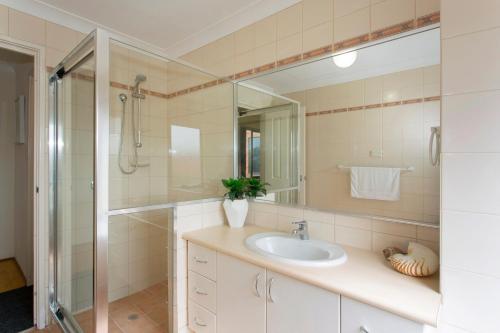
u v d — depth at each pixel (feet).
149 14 6.81
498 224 2.83
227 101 7.06
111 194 5.17
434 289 3.32
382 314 3.09
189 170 6.76
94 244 4.91
